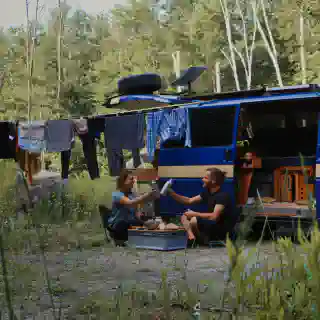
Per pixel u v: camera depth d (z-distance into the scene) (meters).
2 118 29.83
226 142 8.80
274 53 28.11
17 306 4.04
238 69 33.88
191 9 37.03
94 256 6.68
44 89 34.25
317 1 30.73
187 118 9.09
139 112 9.98
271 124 9.72
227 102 8.70
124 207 7.97
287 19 32.44
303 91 8.38
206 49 34.62
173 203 8.94
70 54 38.56
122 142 10.21
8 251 5.18
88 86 34.75
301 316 3.07
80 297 4.34
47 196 10.94
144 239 7.47
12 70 31.59
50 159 16.89
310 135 9.50
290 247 3.30
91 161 11.22
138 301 3.89
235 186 8.35
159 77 10.56
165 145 9.37
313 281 3.09
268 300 3.25
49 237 7.53
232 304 3.55
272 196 8.80
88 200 10.93
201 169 8.67
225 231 8.08
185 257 6.39
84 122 10.97
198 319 3.33
